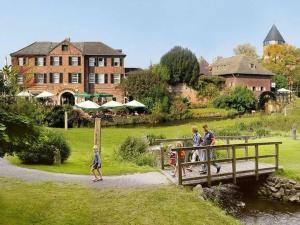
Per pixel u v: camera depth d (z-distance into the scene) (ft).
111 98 248.73
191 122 199.62
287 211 59.16
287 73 362.12
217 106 254.27
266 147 104.78
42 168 67.51
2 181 56.85
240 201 62.95
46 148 71.92
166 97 232.53
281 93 281.95
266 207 60.95
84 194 50.80
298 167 74.54
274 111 238.07
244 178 64.64
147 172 64.64
